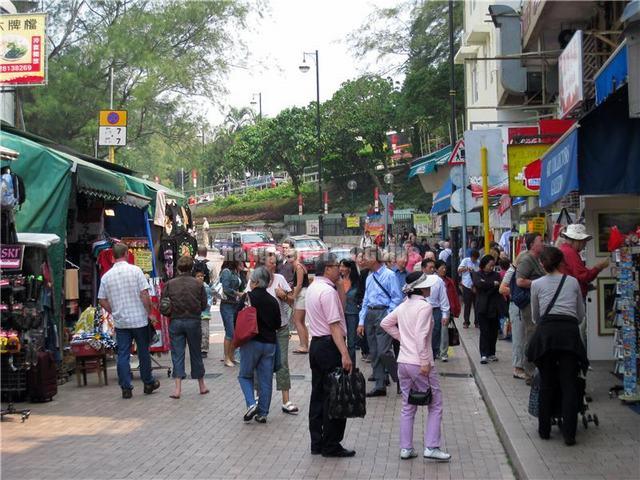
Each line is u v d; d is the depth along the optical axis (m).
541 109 22.81
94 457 8.42
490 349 14.26
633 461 7.38
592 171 9.40
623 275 9.59
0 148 10.83
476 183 21.80
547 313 8.24
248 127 78.62
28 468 7.97
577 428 8.72
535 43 21.31
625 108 9.37
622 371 10.27
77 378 13.10
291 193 77.25
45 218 13.26
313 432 8.54
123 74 35.16
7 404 11.41
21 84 16.11
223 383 13.26
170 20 34.97
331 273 8.62
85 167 13.86
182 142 37.12
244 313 9.98
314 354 8.50
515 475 7.67
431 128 49.56
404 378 8.27
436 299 14.48
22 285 11.23
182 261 12.09
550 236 17.25
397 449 8.80
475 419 10.41
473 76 34.19
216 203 86.50
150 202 18.28
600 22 18.03
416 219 38.72
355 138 64.12
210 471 7.86
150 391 12.30
